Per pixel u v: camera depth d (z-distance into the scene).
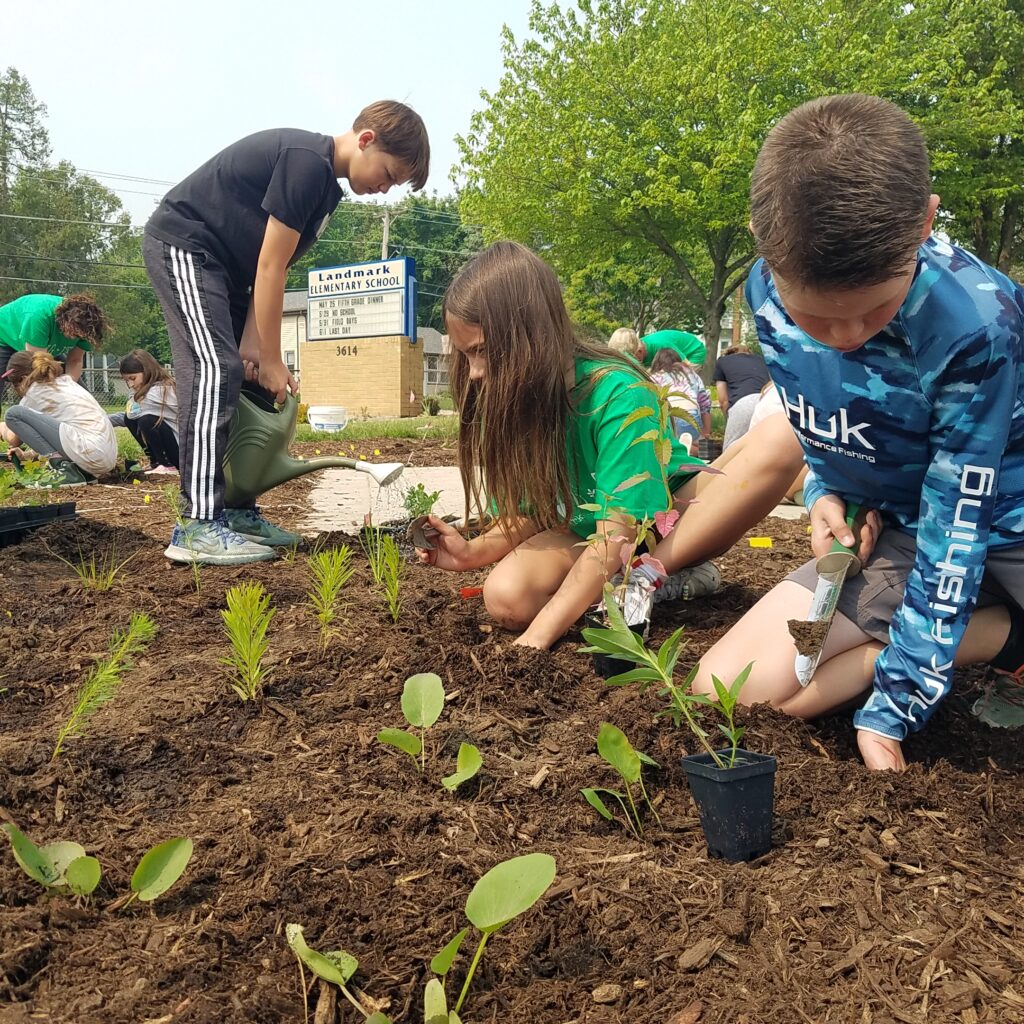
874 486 2.11
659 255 25.61
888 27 19.38
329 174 3.62
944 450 1.84
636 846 1.64
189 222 3.63
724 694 1.65
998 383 1.74
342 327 25.66
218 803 1.76
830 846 1.61
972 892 1.49
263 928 1.36
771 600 2.22
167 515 5.14
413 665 2.44
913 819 1.71
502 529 2.87
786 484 2.85
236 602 2.29
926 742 2.11
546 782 1.86
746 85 19.84
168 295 3.64
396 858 1.56
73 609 3.04
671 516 2.17
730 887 1.49
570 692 2.34
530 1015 1.21
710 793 1.58
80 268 57.22
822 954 1.33
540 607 2.73
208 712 2.19
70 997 1.19
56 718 2.16
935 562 1.86
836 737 2.10
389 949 1.33
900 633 1.92
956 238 25.94
